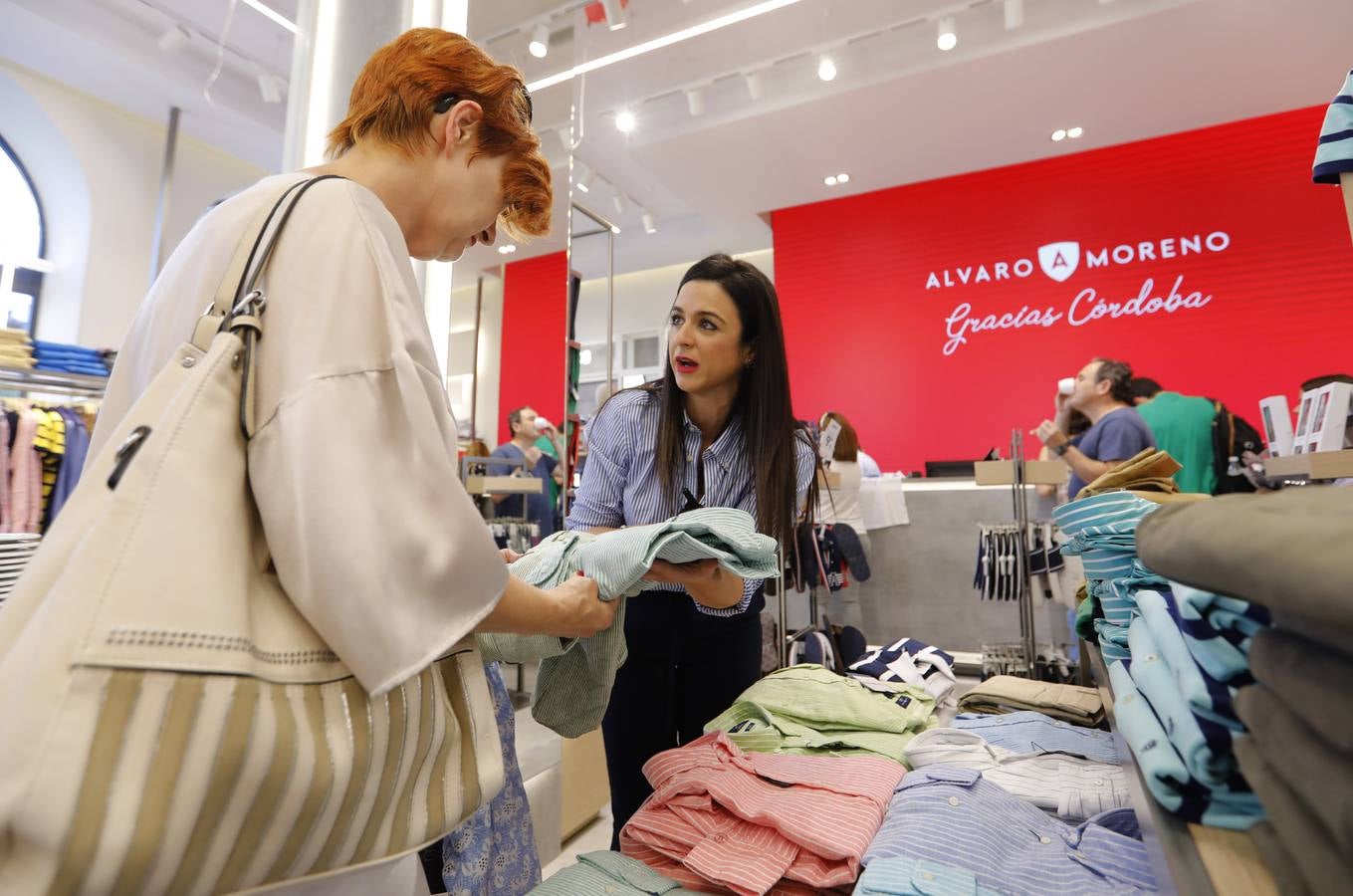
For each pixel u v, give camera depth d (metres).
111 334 4.67
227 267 0.59
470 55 0.77
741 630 1.38
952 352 5.69
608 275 2.91
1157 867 0.47
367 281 0.59
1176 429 3.31
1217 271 4.94
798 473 1.46
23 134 4.51
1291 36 3.96
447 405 0.65
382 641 0.52
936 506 3.71
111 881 0.42
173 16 3.82
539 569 0.87
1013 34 4.09
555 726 0.97
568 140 2.41
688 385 1.28
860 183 5.85
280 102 4.15
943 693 1.76
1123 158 5.25
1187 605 0.44
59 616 0.44
